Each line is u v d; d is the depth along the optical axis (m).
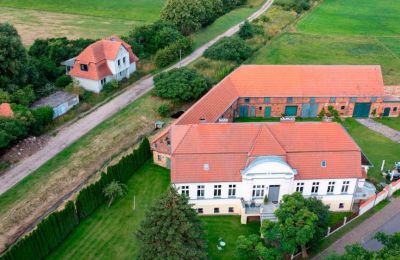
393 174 65.75
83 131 75.50
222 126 58.97
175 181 55.75
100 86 88.75
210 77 95.62
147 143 68.12
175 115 84.06
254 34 130.62
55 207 57.91
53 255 50.97
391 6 178.00
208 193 57.28
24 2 159.75
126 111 82.75
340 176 57.28
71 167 65.69
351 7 175.62
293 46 128.00
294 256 51.19
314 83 84.56
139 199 60.53
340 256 43.62
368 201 59.09
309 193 58.41
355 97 84.19
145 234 43.81
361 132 80.81
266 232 49.72
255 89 83.50
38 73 86.62
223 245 53.38
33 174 63.53
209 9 135.25
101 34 128.50
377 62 118.00
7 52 78.06
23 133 68.44
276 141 57.53
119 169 61.94
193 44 120.62
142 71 100.75
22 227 54.25
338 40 135.50
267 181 56.41
